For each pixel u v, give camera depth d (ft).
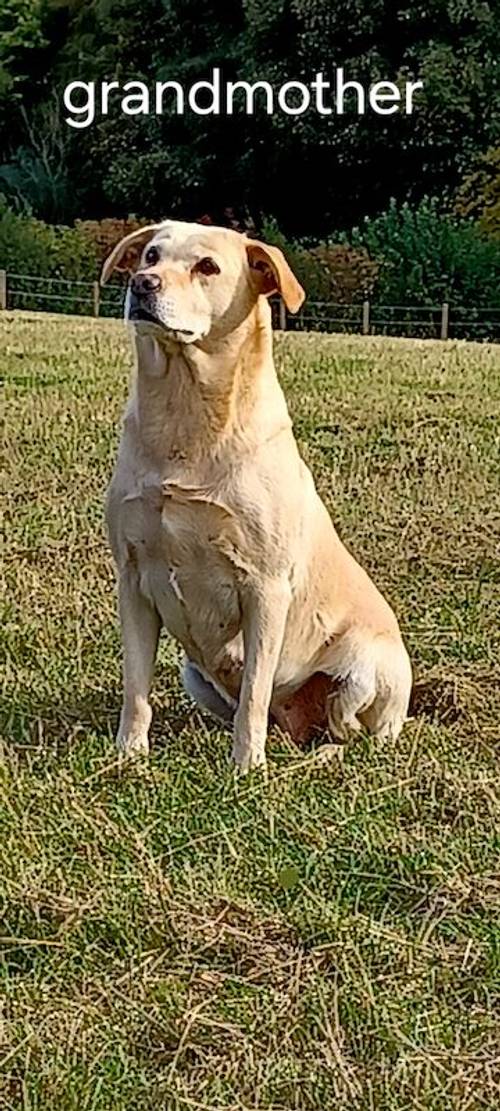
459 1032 11.78
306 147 120.16
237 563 16.80
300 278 99.66
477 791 16.22
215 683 18.31
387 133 117.91
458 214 109.29
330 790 16.26
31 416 36.55
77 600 23.17
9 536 26.68
